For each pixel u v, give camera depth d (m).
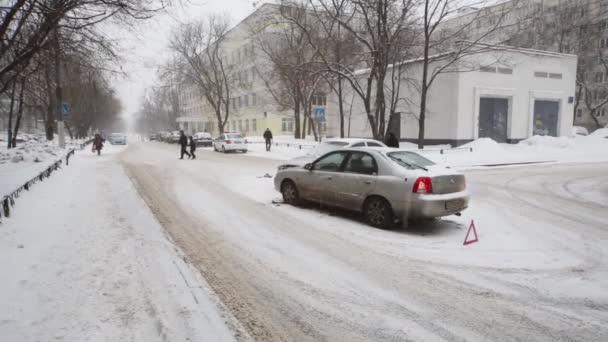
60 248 5.36
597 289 4.39
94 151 29.72
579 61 38.47
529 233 6.84
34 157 14.91
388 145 16.45
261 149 30.45
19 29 8.13
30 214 7.25
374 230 6.78
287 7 23.09
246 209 8.39
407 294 4.21
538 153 23.64
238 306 3.83
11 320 3.39
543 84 27.23
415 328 3.50
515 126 26.55
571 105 28.41
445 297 4.15
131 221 7.00
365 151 7.38
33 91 18.33
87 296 3.90
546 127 28.09
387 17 21.64
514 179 14.32
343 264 5.09
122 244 5.60
